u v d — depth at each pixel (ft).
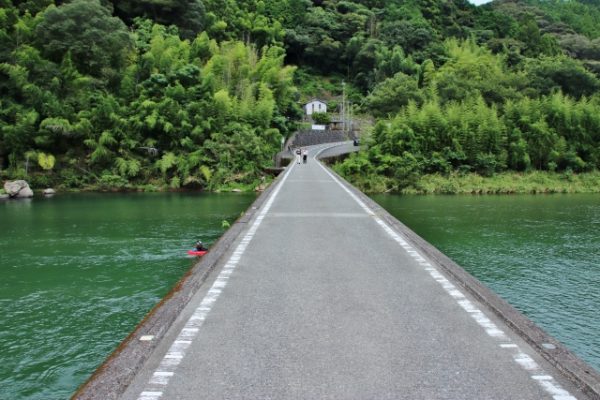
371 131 153.17
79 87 135.64
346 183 81.87
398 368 14.19
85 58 144.15
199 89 144.97
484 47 286.25
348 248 31.40
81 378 23.81
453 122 148.05
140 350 14.88
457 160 142.92
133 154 134.10
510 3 430.61
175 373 13.87
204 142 135.54
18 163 123.13
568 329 31.45
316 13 338.75
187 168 130.52
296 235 35.88
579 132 155.53
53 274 43.09
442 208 94.94
